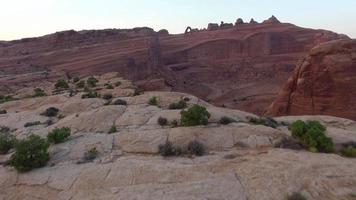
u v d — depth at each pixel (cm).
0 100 5191
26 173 1669
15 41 13438
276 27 14925
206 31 15850
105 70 10794
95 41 12925
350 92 4897
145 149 1936
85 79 7575
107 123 2648
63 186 1480
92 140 2153
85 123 2662
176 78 11662
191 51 14100
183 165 1588
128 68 10931
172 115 2661
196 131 2102
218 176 1416
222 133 2077
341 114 4903
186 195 1268
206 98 10356
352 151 1827
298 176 1330
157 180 1441
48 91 5988
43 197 1413
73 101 3759
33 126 2928
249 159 1597
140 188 1363
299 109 5378
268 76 12412
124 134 2192
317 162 1472
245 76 12600
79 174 1577
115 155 1883
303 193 1206
